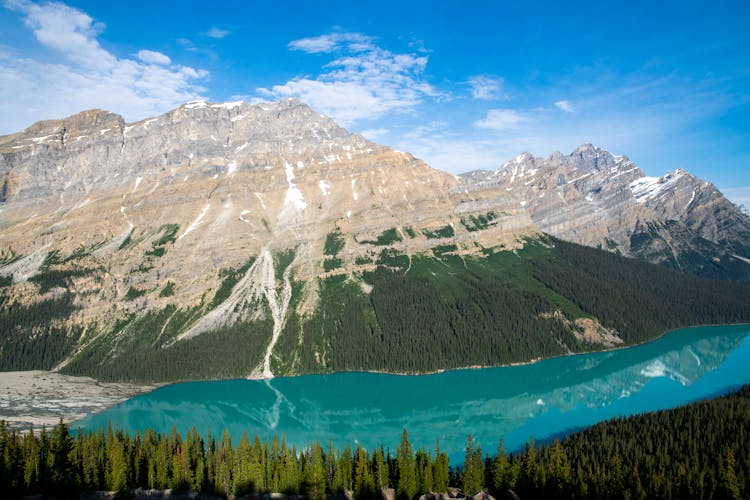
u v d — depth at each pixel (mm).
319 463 157625
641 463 160750
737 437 169000
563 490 147625
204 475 165750
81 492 157625
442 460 157625
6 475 150500
